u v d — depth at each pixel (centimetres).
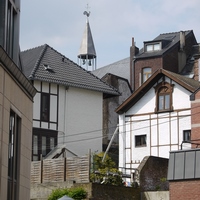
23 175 2206
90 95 4688
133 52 5494
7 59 1934
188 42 5491
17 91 2122
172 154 2708
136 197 3005
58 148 4219
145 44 5419
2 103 1917
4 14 2038
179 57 5375
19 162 2152
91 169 3083
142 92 4125
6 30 2077
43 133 4303
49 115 4381
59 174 3053
